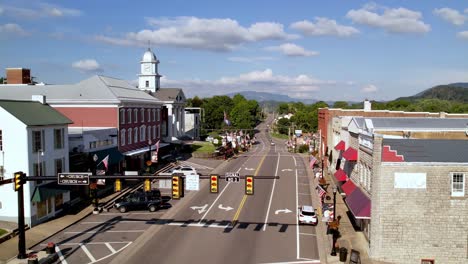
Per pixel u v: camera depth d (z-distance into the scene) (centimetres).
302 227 3516
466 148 2759
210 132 14938
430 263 2652
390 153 2703
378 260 2683
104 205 4191
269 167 7181
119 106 5825
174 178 2786
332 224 2861
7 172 3403
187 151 8844
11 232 3117
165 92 10100
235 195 4800
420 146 2784
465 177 2612
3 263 2583
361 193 3219
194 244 3038
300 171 6738
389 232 2672
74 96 5891
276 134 17538
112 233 3297
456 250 2638
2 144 3397
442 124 3925
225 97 19962
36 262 2536
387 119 4044
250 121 15462
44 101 4097
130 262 2662
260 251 2897
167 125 9425
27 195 3369
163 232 3338
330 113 6250
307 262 2697
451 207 2630
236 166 7238
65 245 2995
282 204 4356
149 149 6312
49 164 3719
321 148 7281
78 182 2744
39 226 3425
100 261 2678
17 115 3403
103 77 6431
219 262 2678
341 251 2694
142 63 10112
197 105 18700
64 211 3891
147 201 4031
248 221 3691
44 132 3644
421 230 2653
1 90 6291
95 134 5041
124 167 5803
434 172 2628
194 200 4525
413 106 14788
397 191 2656
